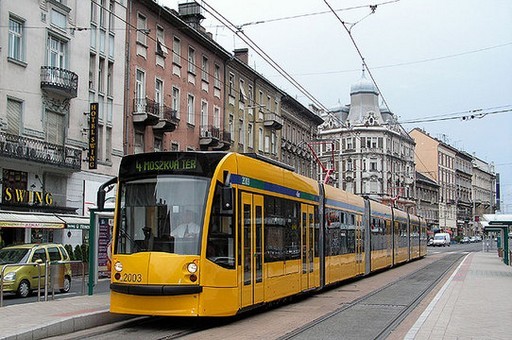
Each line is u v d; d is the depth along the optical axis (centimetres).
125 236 1308
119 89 3638
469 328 1256
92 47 3419
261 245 1466
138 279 1255
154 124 3900
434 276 2978
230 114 5019
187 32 4353
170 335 1188
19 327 1118
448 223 12975
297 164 6650
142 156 1339
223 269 1288
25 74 2931
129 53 3725
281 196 1628
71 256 3056
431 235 11725
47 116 3089
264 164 1534
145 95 3875
